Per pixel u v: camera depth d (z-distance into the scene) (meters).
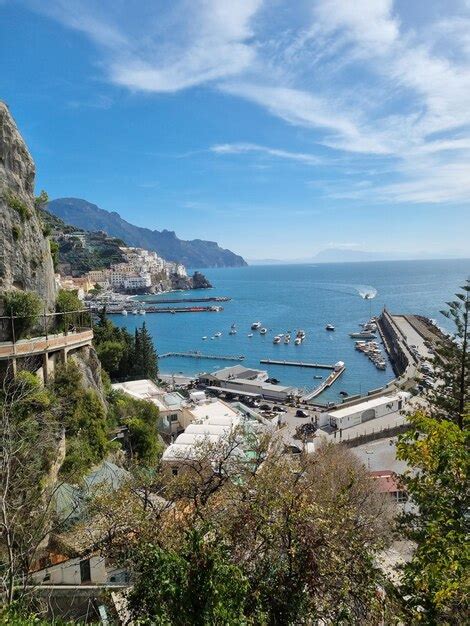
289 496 13.93
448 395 31.92
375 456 54.69
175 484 19.05
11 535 16.77
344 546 13.13
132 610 12.08
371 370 109.25
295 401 80.00
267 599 12.09
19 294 31.11
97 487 20.81
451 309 31.36
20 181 34.31
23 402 25.53
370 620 12.08
